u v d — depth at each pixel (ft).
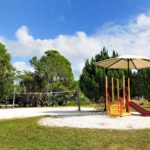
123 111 53.52
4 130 33.60
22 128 34.78
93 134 30.53
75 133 31.22
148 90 118.01
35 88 128.77
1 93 111.34
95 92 110.52
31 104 104.27
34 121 42.34
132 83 116.78
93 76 111.14
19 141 28.17
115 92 100.37
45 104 104.17
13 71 114.62
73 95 110.93
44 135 30.48
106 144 26.48
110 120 44.04
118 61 59.67
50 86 130.00
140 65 62.08
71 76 157.38
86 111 66.23
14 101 102.68
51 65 132.36
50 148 25.57
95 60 113.91
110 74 106.93
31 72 129.49
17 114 59.11
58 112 64.03
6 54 115.44
